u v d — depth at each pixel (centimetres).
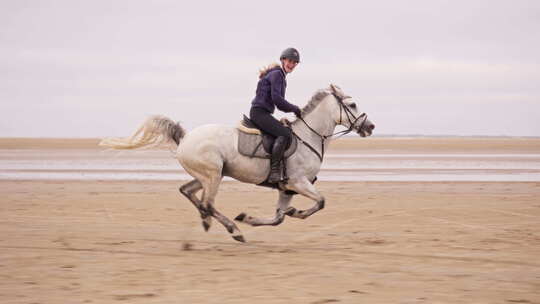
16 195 1598
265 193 1697
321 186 1852
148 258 773
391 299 565
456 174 2319
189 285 621
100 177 2205
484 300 563
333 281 639
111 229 1039
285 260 759
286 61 845
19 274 674
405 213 1245
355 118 872
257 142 833
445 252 812
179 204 1426
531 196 1560
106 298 568
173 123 856
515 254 795
